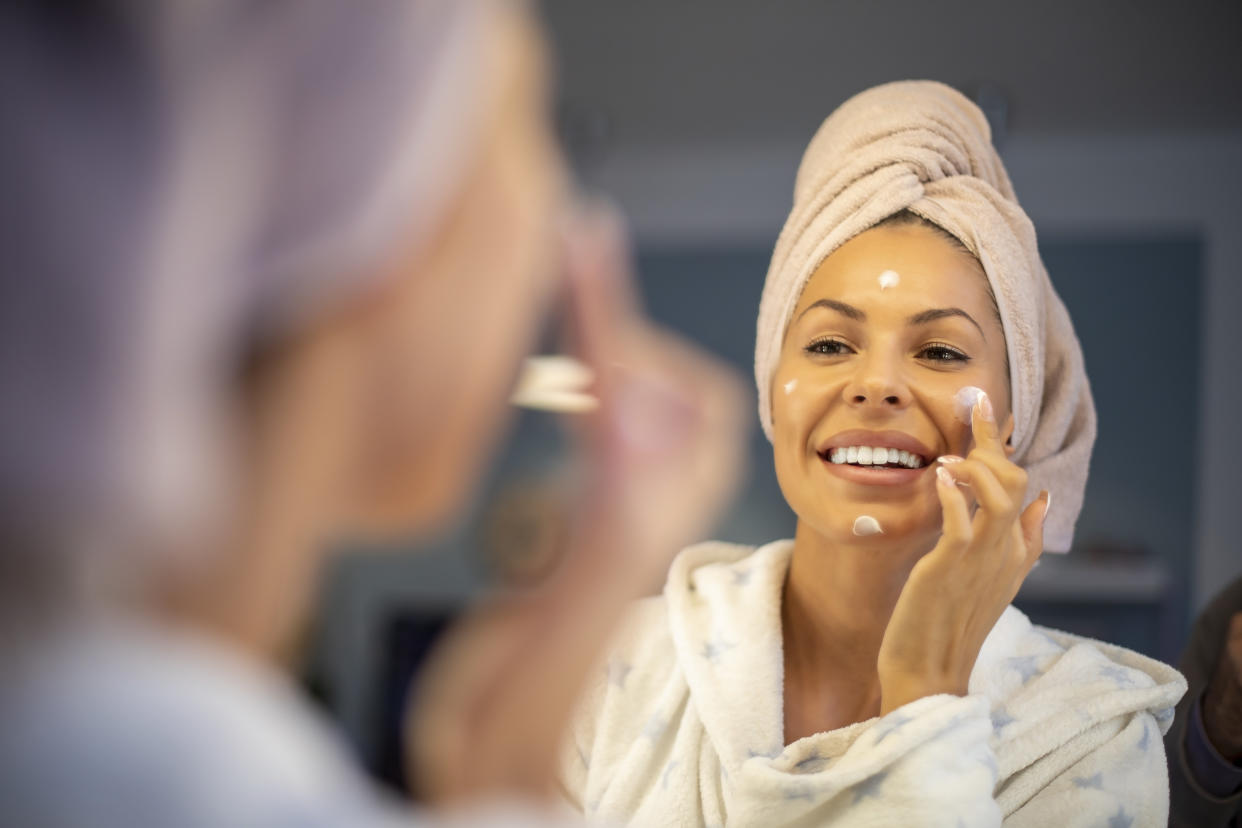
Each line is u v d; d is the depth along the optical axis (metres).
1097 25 2.47
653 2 2.44
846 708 0.76
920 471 0.72
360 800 0.22
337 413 0.22
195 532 0.20
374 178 0.20
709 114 3.05
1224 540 3.05
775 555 0.82
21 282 0.18
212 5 0.19
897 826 0.63
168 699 0.20
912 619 0.67
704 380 0.30
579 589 0.29
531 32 0.25
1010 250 0.74
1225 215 3.07
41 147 0.18
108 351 0.18
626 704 0.80
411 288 0.22
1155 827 0.69
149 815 0.19
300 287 0.20
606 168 3.37
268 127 0.19
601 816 0.76
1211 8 2.38
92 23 0.18
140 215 0.19
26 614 0.19
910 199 0.75
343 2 0.20
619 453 0.29
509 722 0.29
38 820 0.18
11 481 0.18
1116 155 3.09
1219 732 0.89
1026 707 0.72
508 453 2.05
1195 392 3.09
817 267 0.76
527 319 0.24
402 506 0.23
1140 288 3.11
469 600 3.06
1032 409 0.76
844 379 0.73
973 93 2.79
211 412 0.20
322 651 3.12
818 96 2.90
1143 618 2.88
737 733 0.74
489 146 0.23
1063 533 0.80
